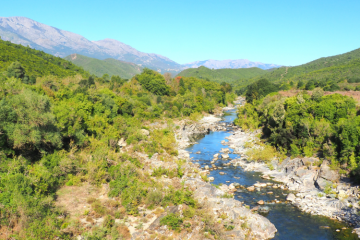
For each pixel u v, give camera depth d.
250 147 68.44
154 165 46.03
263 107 92.94
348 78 145.75
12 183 26.23
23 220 23.05
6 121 32.72
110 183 34.06
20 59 126.06
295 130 55.25
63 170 35.00
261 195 40.34
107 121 63.97
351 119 46.91
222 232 27.06
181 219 27.59
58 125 39.75
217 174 50.66
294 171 46.75
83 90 73.38
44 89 63.59
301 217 33.06
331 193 37.97
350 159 40.28
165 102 119.62
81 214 27.83
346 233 28.92
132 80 156.00
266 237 28.59
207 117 128.88
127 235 25.06
